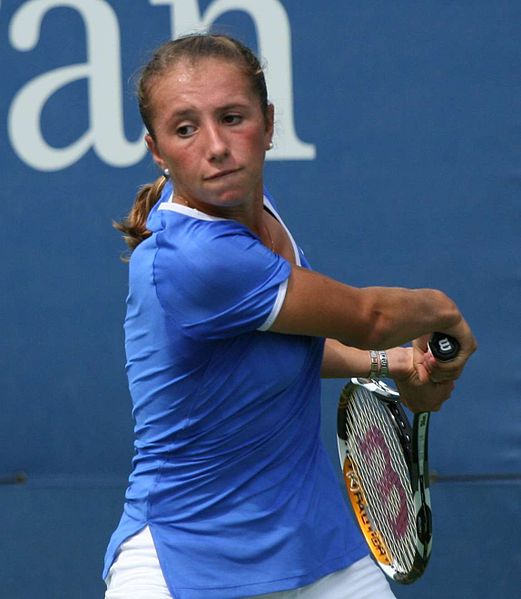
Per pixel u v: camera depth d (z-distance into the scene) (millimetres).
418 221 15086
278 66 15016
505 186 15070
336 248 15086
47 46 15000
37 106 14992
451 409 15031
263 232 8500
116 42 15008
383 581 8812
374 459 10547
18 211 15016
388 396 9734
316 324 7910
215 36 7867
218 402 8133
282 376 8125
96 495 15055
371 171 15086
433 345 8938
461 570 15094
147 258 8000
